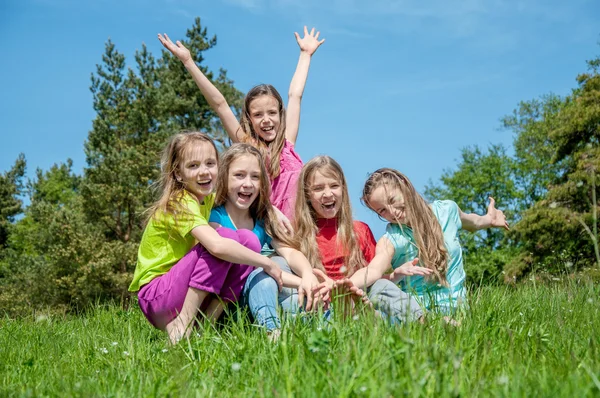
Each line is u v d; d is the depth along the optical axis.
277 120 5.18
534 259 22.30
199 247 3.56
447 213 4.48
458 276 4.31
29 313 5.67
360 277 3.81
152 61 31.25
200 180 3.88
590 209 20.86
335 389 1.94
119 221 30.36
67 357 3.25
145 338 3.65
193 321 3.55
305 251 4.09
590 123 23.34
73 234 27.98
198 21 31.58
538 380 1.99
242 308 3.68
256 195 4.09
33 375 2.76
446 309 3.50
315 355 2.27
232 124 5.51
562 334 2.83
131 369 2.57
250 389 2.16
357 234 4.26
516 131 41.50
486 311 3.19
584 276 4.54
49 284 27.88
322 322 3.04
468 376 2.09
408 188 4.17
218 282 3.53
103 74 30.25
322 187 4.14
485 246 36.09
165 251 3.78
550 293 4.39
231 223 4.07
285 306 3.73
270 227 4.15
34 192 49.31
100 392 2.21
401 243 4.15
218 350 2.81
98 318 4.89
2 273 36.44
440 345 2.39
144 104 30.33
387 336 2.42
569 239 21.47
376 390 1.87
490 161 40.16
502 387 1.93
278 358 2.45
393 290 3.56
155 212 3.82
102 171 28.55
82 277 26.91
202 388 2.24
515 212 39.47
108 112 29.81
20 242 44.03
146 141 29.91
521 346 2.49
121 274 27.77
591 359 2.26
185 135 3.92
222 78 32.34
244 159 4.00
